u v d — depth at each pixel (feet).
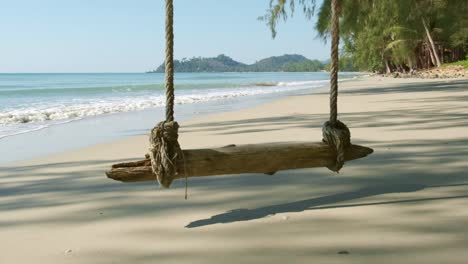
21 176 16.20
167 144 10.00
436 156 17.31
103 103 59.72
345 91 76.48
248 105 52.90
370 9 70.23
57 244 9.31
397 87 81.35
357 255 8.24
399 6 71.00
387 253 8.29
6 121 36.40
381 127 26.40
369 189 12.91
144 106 52.31
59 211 11.64
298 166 11.20
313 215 10.64
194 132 27.58
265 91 91.76
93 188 13.97
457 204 11.14
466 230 9.34
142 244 9.13
